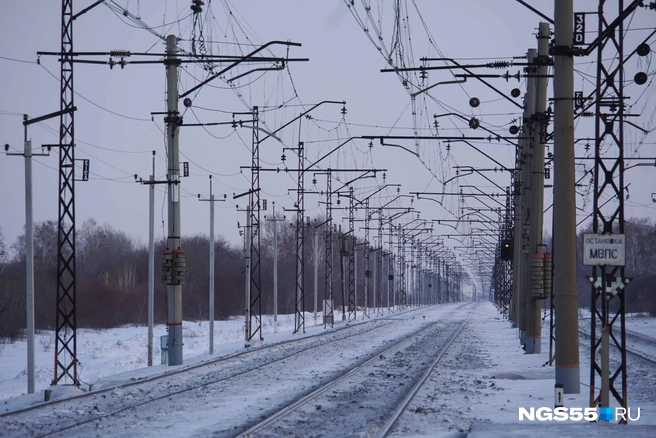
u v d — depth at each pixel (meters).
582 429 23.55
